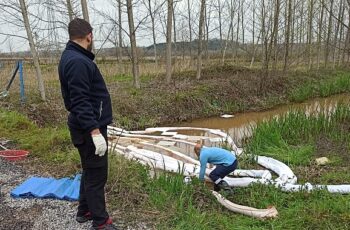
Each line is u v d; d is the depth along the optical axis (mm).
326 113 10641
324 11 23438
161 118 13047
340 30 22641
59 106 10953
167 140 9852
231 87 16125
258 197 5574
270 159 7453
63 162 6438
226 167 5781
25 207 4793
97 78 3537
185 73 18531
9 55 18922
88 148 3574
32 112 10227
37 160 6691
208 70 19031
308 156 7688
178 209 4812
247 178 6316
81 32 3457
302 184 5879
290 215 4895
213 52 31188
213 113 14391
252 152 7859
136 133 11008
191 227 4422
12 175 5953
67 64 3359
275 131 8797
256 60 27156
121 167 5652
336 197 5348
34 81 13312
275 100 16578
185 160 7840
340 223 4637
